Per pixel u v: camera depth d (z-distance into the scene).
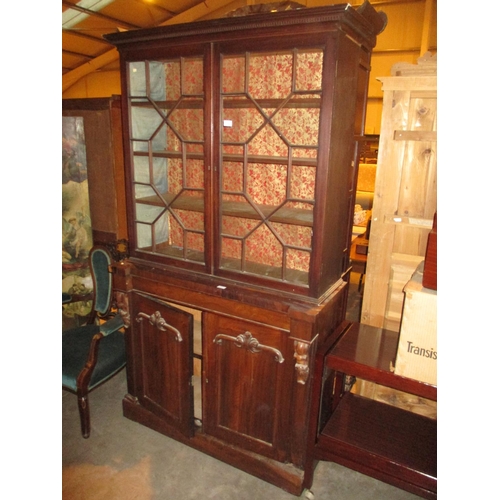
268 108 1.43
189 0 5.26
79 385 1.82
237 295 1.51
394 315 1.86
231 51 1.35
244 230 1.71
